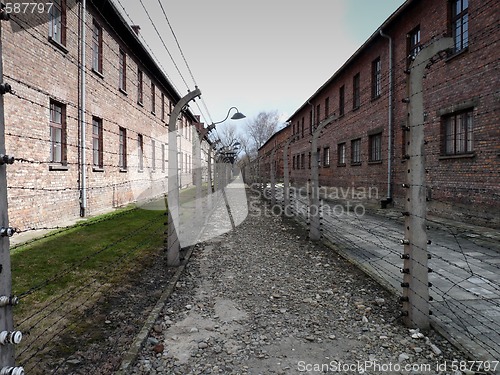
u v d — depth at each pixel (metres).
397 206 13.52
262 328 3.67
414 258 3.57
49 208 8.79
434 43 3.50
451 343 3.26
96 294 4.38
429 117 11.20
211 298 4.57
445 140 10.72
